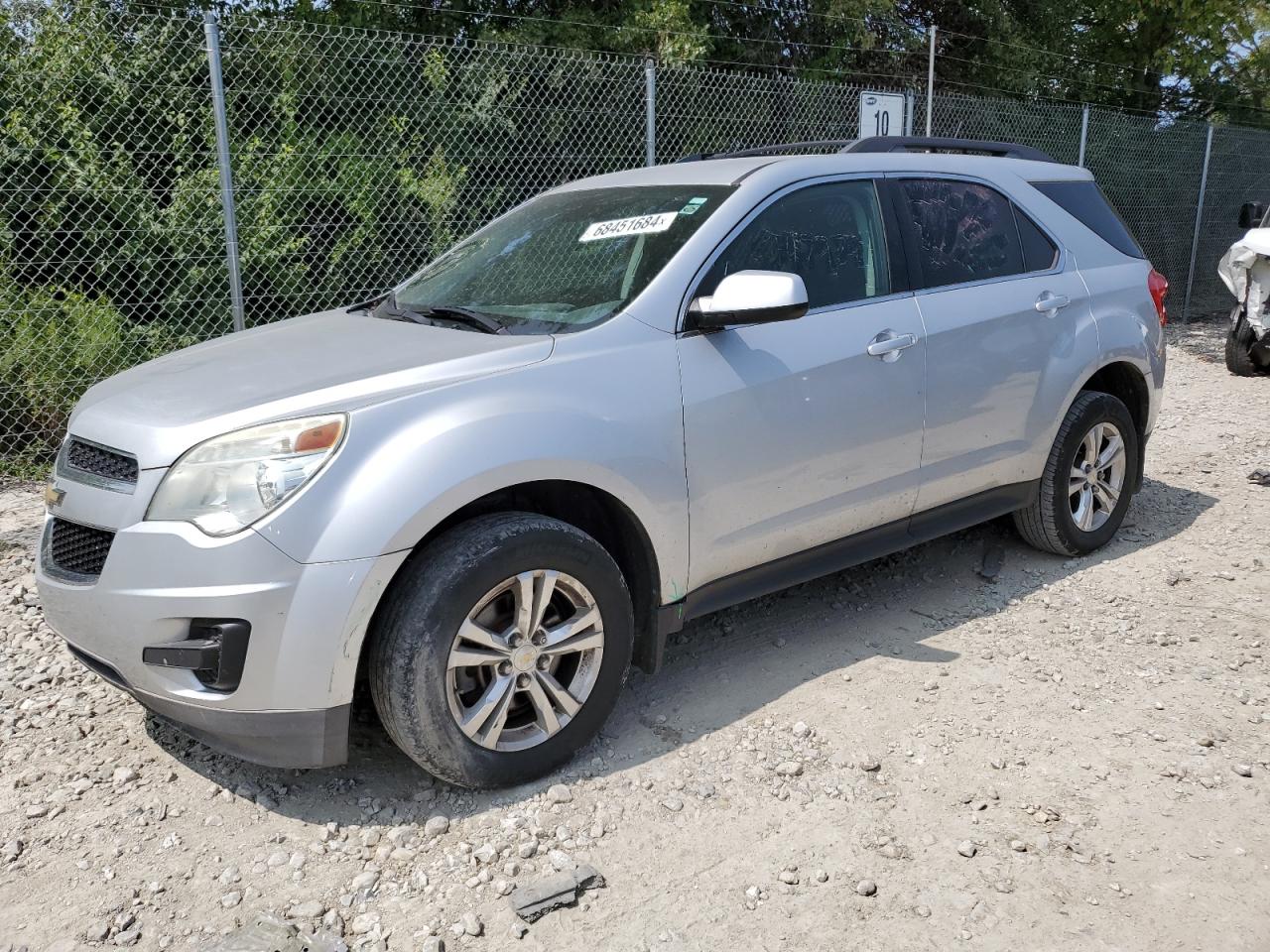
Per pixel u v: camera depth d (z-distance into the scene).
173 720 2.87
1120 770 3.17
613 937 2.50
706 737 3.37
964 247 4.31
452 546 2.85
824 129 9.77
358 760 3.27
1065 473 4.65
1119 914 2.56
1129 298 4.86
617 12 10.43
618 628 3.18
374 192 7.61
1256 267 9.24
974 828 2.90
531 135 8.23
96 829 2.93
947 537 5.20
